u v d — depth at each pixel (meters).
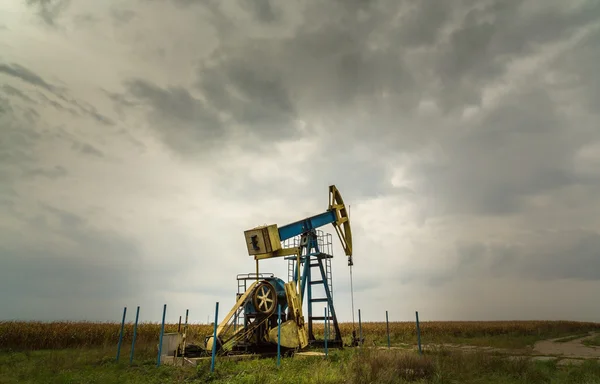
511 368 12.14
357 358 12.35
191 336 27.28
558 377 11.61
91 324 26.97
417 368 11.75
